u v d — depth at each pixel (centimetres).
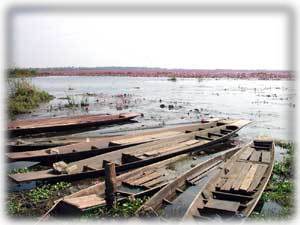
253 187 1128
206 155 1723
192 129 2178
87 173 1306
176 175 1371
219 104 3712
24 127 2156
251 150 1580
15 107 3028
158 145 1717
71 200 1021
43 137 2122
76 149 1662
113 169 1031
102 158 1481
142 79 10131
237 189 1098
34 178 1236
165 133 2028
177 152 1595
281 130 2342
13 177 1240
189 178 1280
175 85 6756
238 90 5369
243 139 2080
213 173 1371
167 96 4538
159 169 1420
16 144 1703
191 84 7062
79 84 7388
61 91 5338
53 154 1502
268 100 3997
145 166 1374
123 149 1571
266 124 2570
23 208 1091
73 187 1265
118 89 5756
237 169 1305
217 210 959
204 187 1073
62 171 1309
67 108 3384
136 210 985
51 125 2250
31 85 3803
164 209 1062
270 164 1355
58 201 1025
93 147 1703
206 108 3412
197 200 995
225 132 2127
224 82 7756
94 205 996
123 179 1250
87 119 2527
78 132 2306
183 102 3900
